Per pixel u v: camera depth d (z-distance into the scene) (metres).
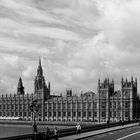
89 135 71.81
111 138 64.31
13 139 49.66
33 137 56.00
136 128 106.75
